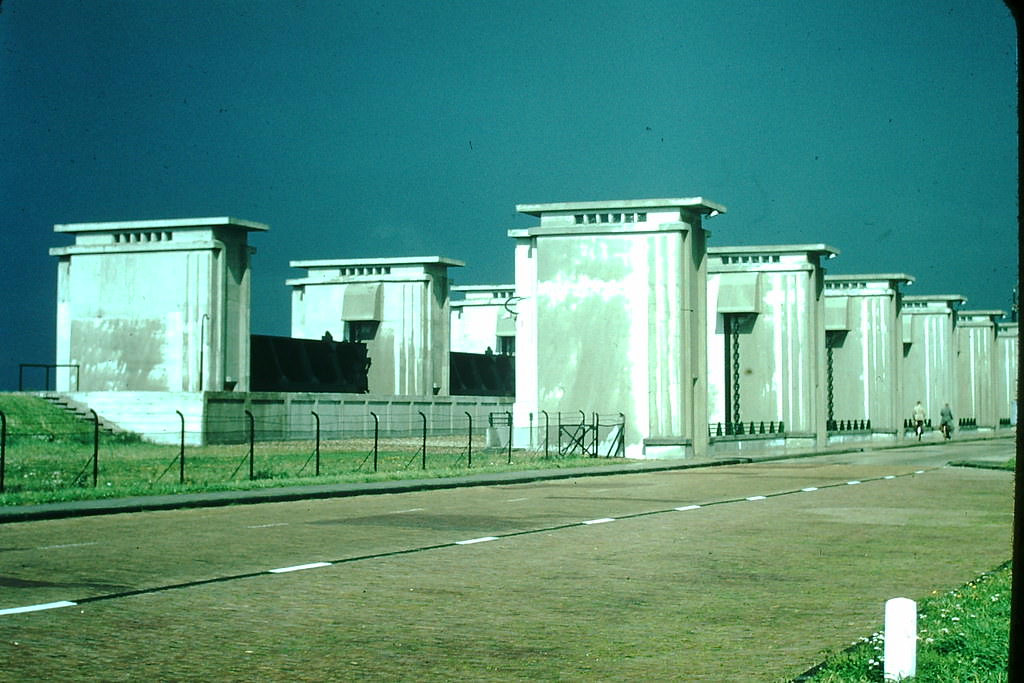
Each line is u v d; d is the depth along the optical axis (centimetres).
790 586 1348
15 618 1110
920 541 1806
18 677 872
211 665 921
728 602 1238
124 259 5688
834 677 839
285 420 5591
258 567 1480
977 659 853
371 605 1207
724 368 6384
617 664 937
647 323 5003
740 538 1844
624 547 1719
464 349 9631
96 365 5712
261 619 1122
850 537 1862
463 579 1391
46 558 1561
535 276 5231
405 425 6594
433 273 7388
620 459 4581
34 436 4588
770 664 934
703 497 2762
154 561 1534
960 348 10619
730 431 6012
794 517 2216
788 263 6378
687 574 1441
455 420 7162
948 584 1365
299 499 2678
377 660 947
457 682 874
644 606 1212
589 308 5094
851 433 7256
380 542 1772
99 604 1193
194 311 5547
